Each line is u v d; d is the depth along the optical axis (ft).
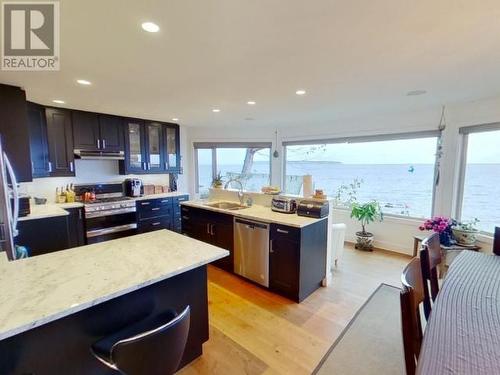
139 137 15.48
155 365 3.61
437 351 3.05
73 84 8.45
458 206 11.74
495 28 5.02
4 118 8.38
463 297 4.28
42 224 10.03
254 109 12.60
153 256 5.45
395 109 12.51
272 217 9.43
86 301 3.72
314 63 6.79
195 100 10.78
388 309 8.29
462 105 11.17
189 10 4.39
